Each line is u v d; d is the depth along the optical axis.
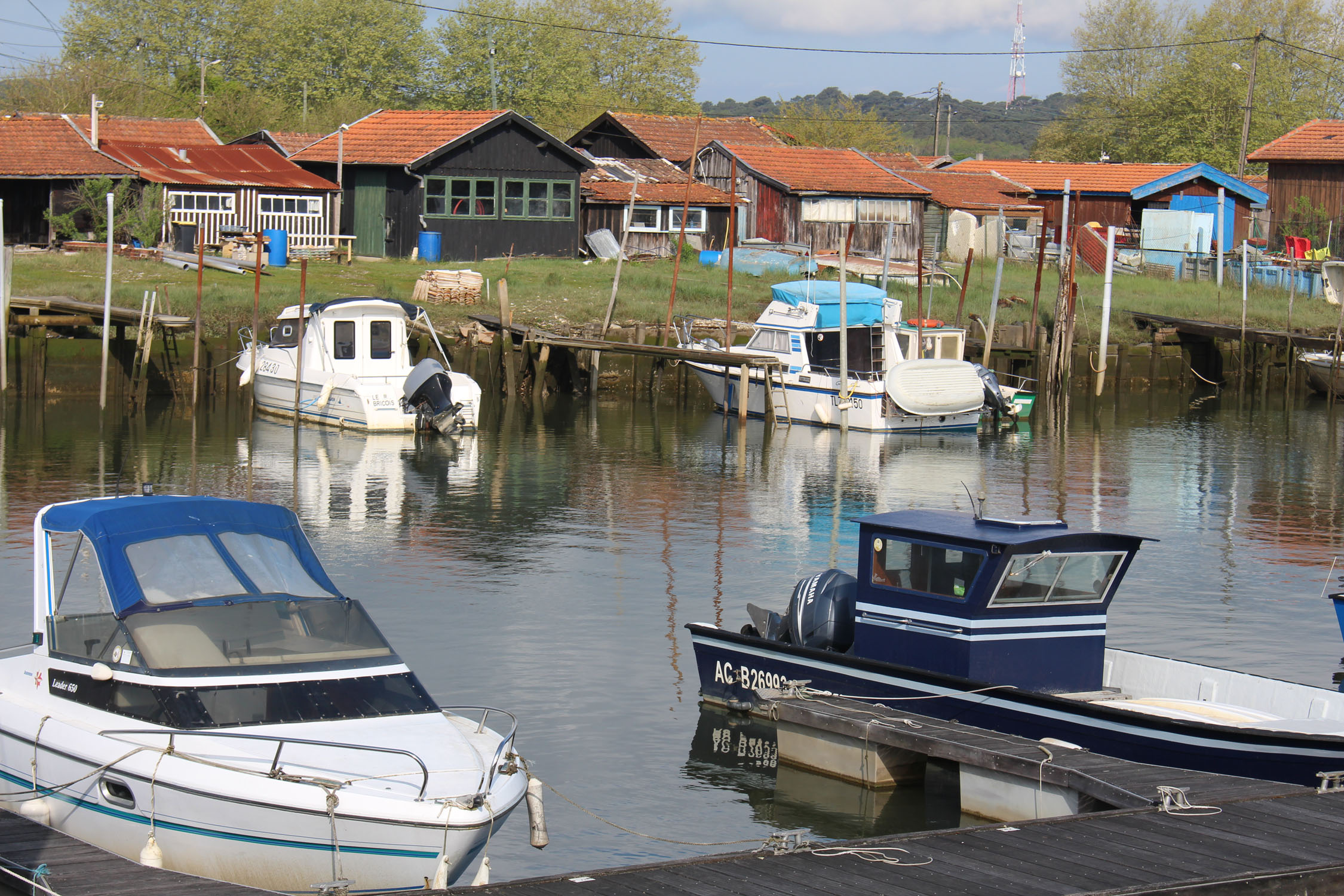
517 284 51.22
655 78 123.88
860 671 14.70
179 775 10.16
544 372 45.69
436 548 23.89
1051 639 14.55
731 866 9.80
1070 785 11.95
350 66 113.31
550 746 14.45
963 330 43.62
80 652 11.52
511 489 30.08
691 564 22.94
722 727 15.30
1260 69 111.25
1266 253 69.50
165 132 63.94
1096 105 122.56
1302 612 20.30
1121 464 35.72
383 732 10.78
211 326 43.47
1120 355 54.00
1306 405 51.50
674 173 66.25
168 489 28.45
